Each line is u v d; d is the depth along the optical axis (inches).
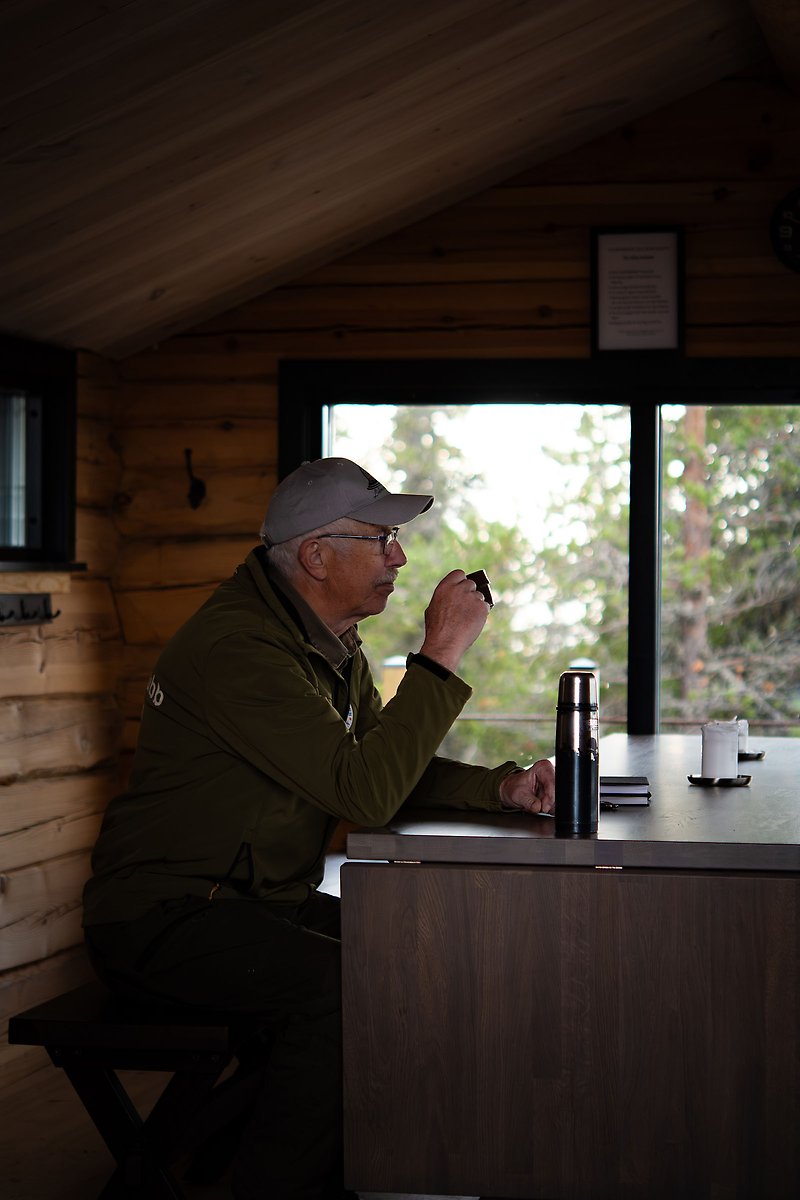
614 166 163.0
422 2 101.4
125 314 151.9
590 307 163.5
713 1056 71.2
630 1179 72.1
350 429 172.9
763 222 161.0
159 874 84.8
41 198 109.3
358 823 80.0
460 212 165.6
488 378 165.2
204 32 91.3
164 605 169.6
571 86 139.3
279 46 99.0
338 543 90.7
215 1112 92.7
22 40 84.4
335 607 92.7
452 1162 73.9
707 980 71.2
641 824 78.6
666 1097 71.7
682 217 162.1
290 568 92.0
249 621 87.1
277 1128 80.5
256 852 85.9
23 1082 129.7
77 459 158.6
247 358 168.7
